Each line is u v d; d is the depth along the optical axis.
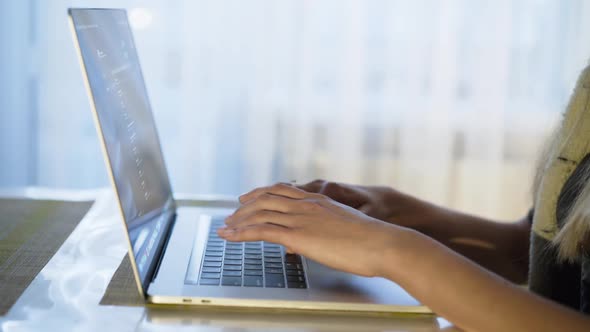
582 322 0.69
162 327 0.68
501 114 2.46
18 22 2.34
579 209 0.80
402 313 0.75
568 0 2.40
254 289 0.77
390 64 2.43
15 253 0.87
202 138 2.44
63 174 2.43
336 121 2.45
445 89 2.43
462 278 0.71
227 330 0.68
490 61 2.43
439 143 2.47
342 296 0.76
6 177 2.42
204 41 2.37
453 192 2.52
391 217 1.08
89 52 0.76
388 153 2.49
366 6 2.39
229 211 1.11
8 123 2.39
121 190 0.75
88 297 0.75
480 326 0.69
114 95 0.84
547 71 2.44
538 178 1.04
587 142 0.87
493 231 1.10
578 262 0.88
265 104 2.43
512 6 2.40
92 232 0.97
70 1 2.33
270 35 2.38
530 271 0.94
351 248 0.75
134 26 2.35
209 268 0.82
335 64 2.41
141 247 0.79
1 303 0.72
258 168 2.46
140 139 0.95
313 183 1.06
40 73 2.37
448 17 2.40
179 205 1.15
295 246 0.77
